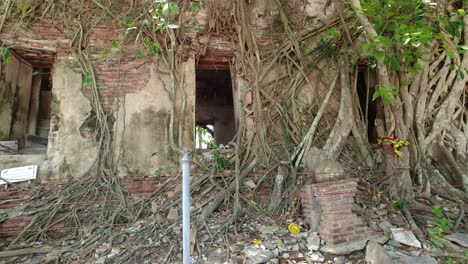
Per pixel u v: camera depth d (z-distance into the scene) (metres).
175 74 5.31
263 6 5.97
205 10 5.60
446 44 4.92
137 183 4.80
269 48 5.79
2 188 4.37
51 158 4.70
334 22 5.93
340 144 4.99
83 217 4.23
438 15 4.92
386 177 4.58
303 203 4.02
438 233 3.45
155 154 5.01
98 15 5.32
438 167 4.89
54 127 4.82
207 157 5.09
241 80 5.57
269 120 5.34
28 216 4.10
